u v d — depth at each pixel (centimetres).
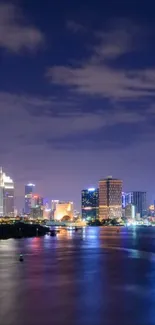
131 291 5350
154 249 14075
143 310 4266
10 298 4878
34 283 5991
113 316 4019
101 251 12594
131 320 3875
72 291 5344
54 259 9738
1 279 6406
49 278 6512
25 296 4997
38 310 4253
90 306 4447
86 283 5997
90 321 3841
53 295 5075
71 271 7438
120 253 11888
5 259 9675
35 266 8206
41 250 12750
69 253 11644
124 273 7175
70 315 4053
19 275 6856
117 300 4769
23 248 13738
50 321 3834
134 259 9906
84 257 10350
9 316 4006
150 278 6525
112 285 5838
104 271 7444
